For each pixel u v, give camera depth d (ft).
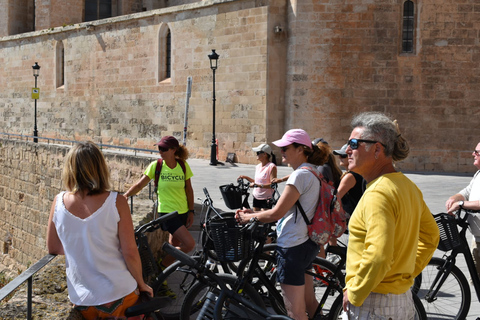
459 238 18.40
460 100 80.53
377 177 11.44
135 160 58.85
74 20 127.44
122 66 108.88
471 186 19.47
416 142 81.30
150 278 20.31
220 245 16.11
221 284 16.63
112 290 12.64
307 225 15.66
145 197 34.35
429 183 65.05
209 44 92.07
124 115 109.19
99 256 12.60
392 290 11.05
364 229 10.88
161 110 101.50
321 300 18.11
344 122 81.92
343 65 81.51
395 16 80.48
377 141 11.23
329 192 15.87
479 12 79.56
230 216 17.94
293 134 16.19
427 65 80.64
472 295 22.56
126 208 12.84
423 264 12.32
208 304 16.80
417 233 11.25
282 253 15.93
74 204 12.58
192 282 18.92
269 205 31.01
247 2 85.97
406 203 10.78
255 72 85.76
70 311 13.41
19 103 134.72
